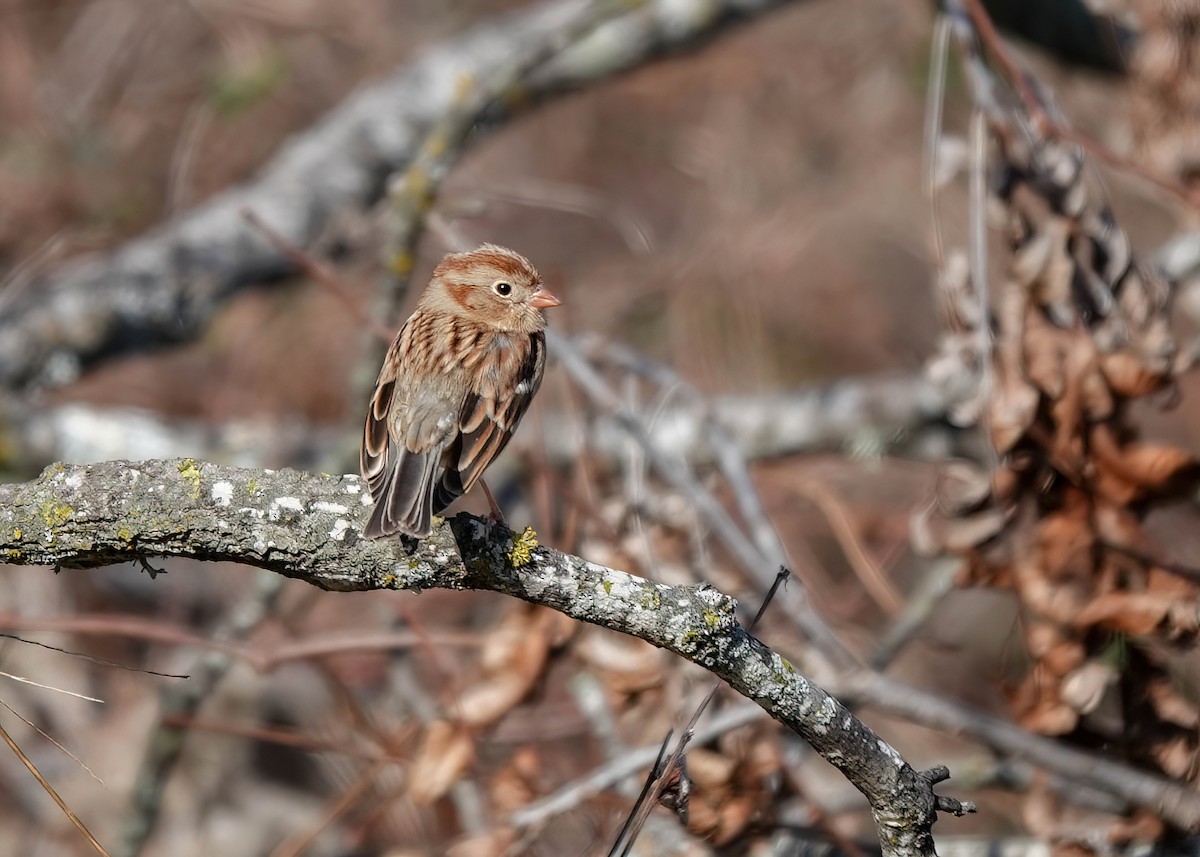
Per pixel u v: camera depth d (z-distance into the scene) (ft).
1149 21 39.75
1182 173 39.45
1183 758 29.01
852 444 43.45
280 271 48.24
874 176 55.77
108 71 57.88
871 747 21.68
